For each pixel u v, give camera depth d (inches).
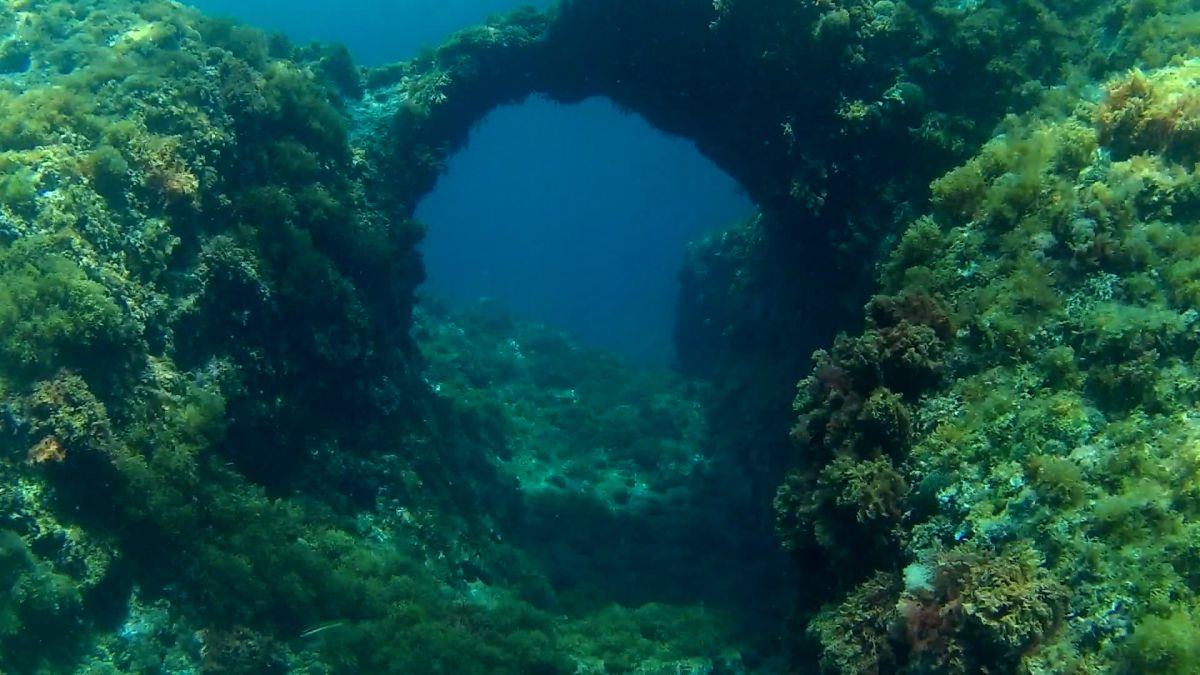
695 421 973.8
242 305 555.5
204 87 587.2
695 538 764.0
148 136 535.5
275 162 619.2
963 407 370.6
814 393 427.5
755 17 658.2
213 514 480.7
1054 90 521.3
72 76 551.5
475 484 739.4
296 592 483.5
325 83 767.1
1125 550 280.7
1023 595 281.7
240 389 537.6
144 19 645.3
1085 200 392.2
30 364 421.7
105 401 445.7
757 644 576.1
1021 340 372.2
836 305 664.4
